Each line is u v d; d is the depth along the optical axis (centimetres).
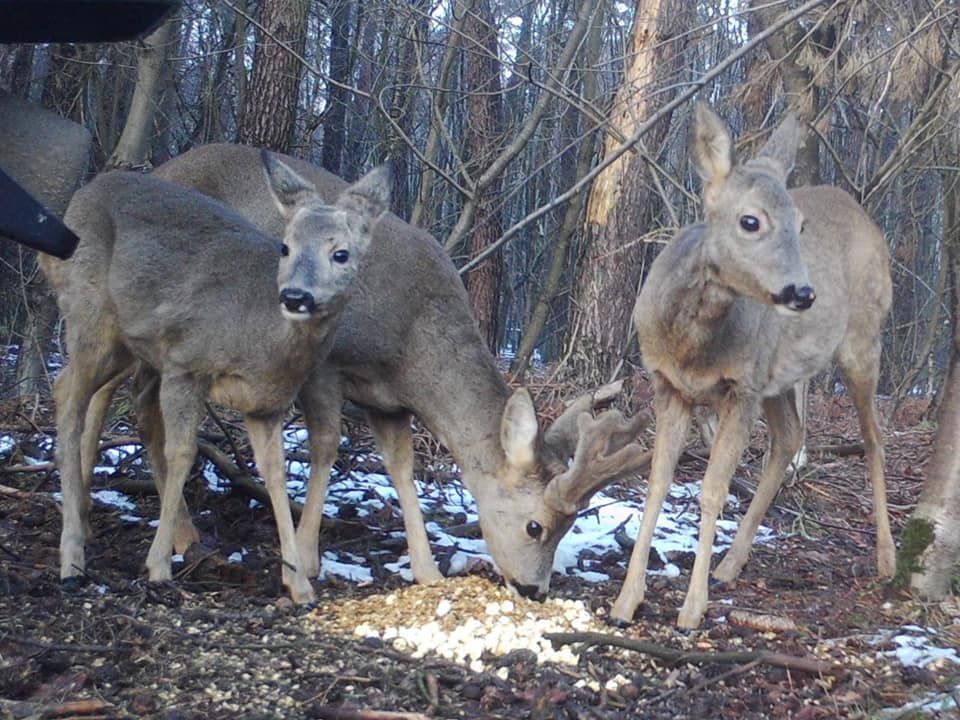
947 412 217
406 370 219
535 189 770
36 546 217
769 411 239
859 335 246
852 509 320
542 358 831
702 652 180
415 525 221
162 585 194
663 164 430
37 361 403
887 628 203
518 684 167
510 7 489
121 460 278
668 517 294
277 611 191
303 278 182
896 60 320
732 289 187
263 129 427
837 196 252
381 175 192
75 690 152
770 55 370
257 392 197
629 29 476
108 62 527
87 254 206
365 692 160
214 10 589
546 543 208
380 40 596
